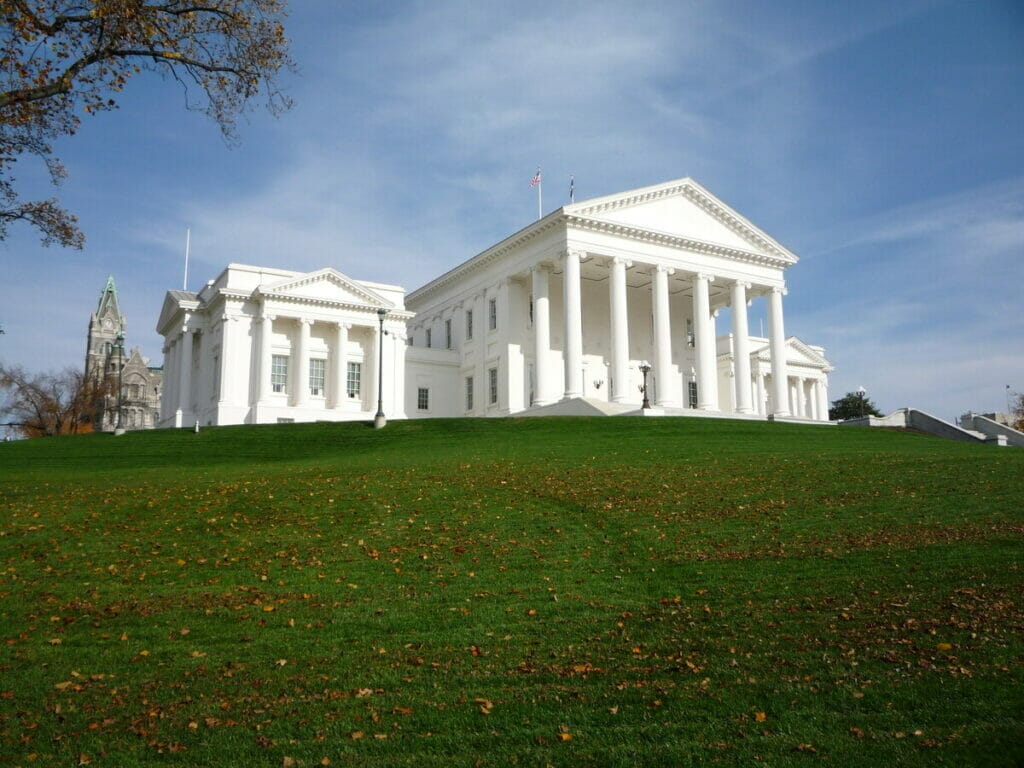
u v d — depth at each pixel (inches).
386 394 2640.3
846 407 4532.5
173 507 842.8
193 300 2736.2
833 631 482.6
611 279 2372.0
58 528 762.2
